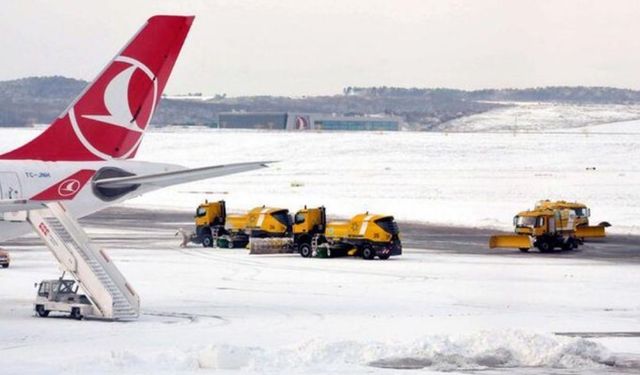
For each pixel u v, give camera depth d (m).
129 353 75.62
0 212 101.31
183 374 71.00
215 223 199.88
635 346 87.50
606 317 106.12
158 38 115.06
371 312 108.75
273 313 107.38
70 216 104.56
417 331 95.19
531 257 178.25
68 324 98.69
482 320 102.88
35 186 109.69
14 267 153.00
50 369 71.81
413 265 163.00
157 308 111.19
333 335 92.38
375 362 76.38
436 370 74.62
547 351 79.00
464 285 134.75
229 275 146.00
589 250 193.75
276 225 192.12
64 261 104.19
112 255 174.50
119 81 114.38
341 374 71.88
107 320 101.75
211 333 93.31
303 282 137.62
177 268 154.75
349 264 164.38
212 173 108.81
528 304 116.19
